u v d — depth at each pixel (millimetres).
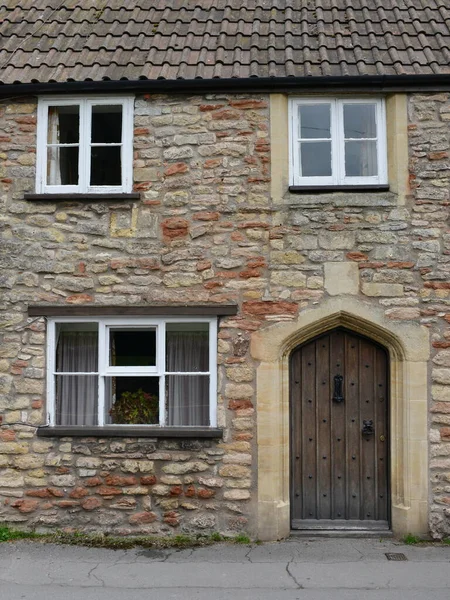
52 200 7035
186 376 7133
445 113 6941
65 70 7234
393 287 6828
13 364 6953
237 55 7367
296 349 7105
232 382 6867
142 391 7180
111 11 8406
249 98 7055
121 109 7320
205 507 6785
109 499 6820
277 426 6832
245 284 6887
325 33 7793
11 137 7148
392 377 6934
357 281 6848
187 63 7277
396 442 6875
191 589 5516
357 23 7984
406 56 7281
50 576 5785
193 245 6961
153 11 8352
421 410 6766
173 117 7090
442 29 7793
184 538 6715
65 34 7906
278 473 6820
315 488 7023
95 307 6926
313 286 6859
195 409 7102
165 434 6793
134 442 6852
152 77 7047
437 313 6801
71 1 8688
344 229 6891
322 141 7156
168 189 7035
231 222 6949
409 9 8219
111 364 7156
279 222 6926
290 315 6852
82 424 7113
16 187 7082
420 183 6891
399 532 6770
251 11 8328
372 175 7180
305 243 6895
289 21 8023
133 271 6973
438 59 7219
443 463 6742
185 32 7930
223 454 6812
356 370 7078
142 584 5613
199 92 7070
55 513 6828
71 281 6973
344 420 7059
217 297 6898
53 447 6879
